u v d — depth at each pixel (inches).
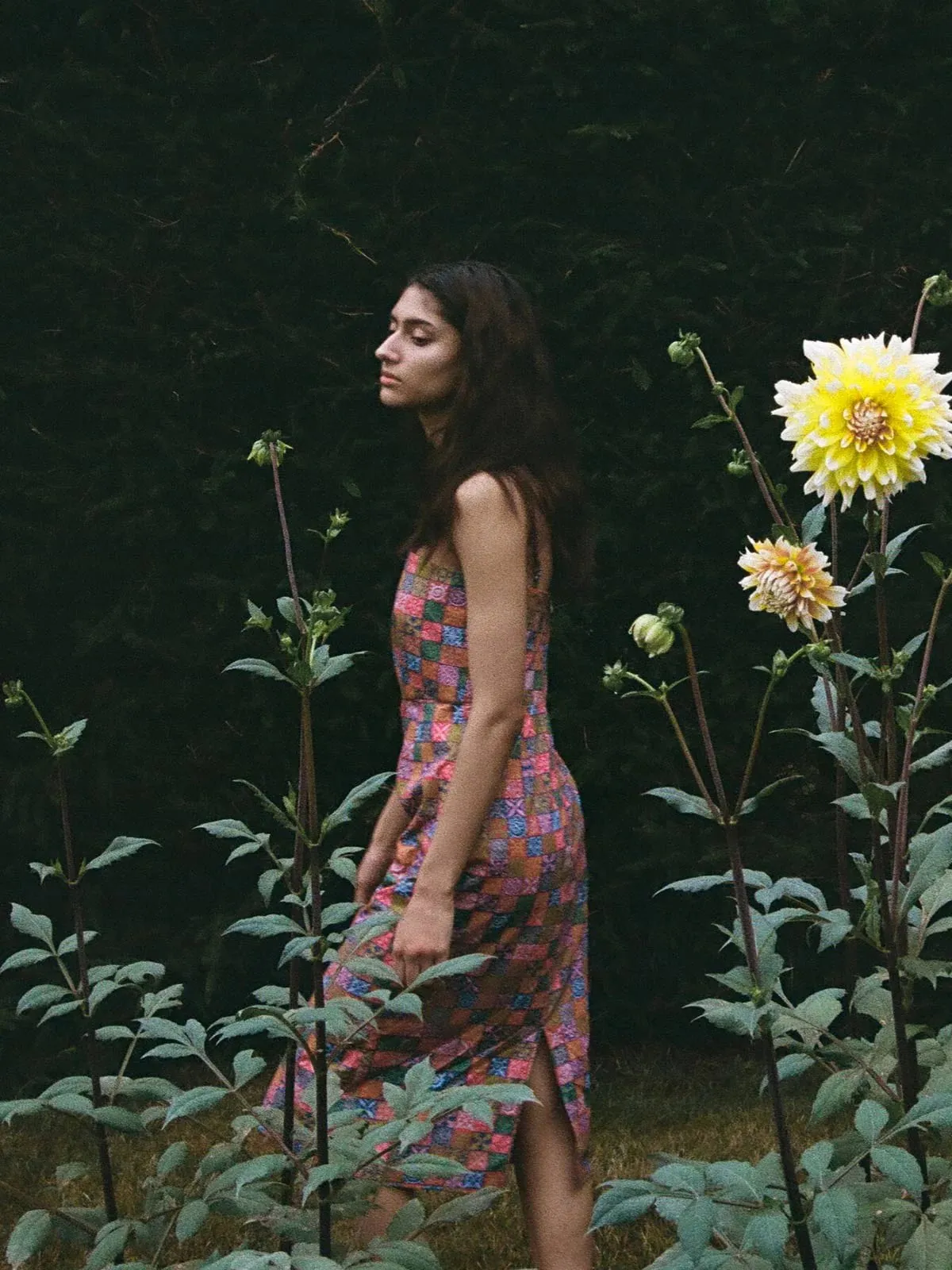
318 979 65.8
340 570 139.6
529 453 82.9
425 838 81.5
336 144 136.2
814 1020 66.2
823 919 64.5
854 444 60.2
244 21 135.7
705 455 139.4
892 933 62.2
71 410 140.0
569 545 85.0
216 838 146.3
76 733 71.7
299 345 135.1
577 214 139.7
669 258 138.6
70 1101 67.6
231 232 135.9
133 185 136.4
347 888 147.7
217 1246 101.8
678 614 59.3
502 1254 103.2
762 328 140.3
